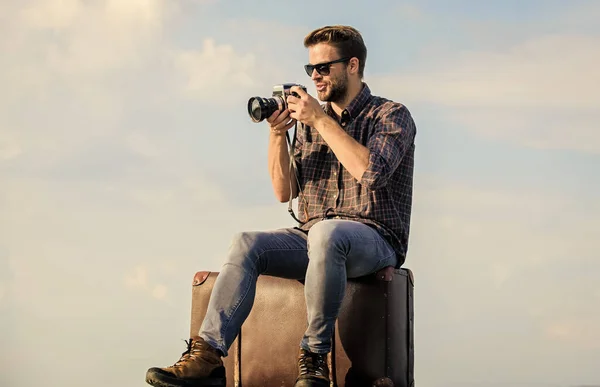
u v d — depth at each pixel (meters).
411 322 3.27
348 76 3.29
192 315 3.29
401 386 3.14
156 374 2.81
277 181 3.40
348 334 3.00
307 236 3.11
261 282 3.19
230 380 3.21
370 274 3.01
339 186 3.25
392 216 3.16
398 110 3.22
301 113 3.11
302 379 2.85
